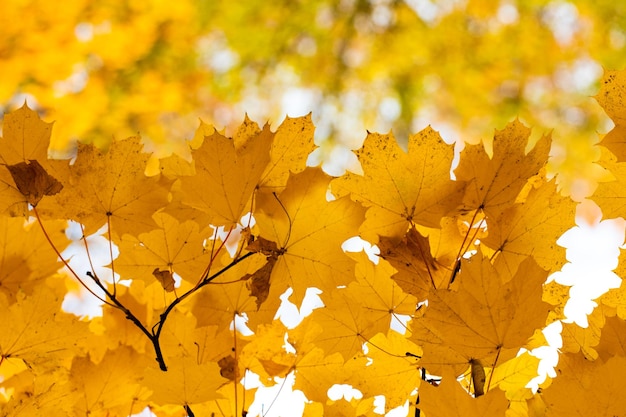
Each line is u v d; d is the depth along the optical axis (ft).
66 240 6.03
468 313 5.07
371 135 5.38
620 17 30.53
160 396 5.14
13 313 5.43
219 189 5.23
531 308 5.06
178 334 5.56
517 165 5.39
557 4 31.37
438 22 32.96
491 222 5.39
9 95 26.21
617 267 5.33
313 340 5.51
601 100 5.23
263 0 31.53
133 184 5.41
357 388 5.60
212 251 5.26
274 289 5.32
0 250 5.90
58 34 26.30
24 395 5.86
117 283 5.88
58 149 26.58
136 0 27.66
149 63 28.32
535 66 31.35
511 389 5.53
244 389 5.42
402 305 5.49
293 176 5.24
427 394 4.95
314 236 5.27
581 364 5.14
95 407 5.65
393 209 5.40
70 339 5.50
